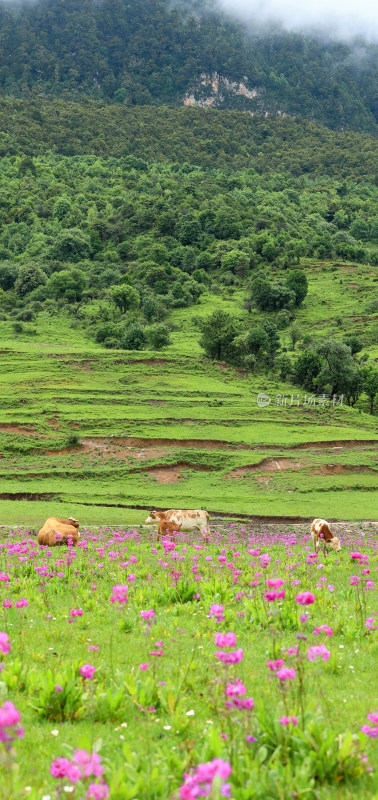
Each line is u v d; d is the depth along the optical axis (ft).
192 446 230.27
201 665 34.09
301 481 197.77
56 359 325.83
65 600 50.80
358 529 130.21
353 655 37.09
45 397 272.10
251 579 56.08
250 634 40.40
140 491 180.96
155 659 33.96
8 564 64.90
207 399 287.07
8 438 225.97
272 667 27.48
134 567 65.00
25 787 21.34
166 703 28.25
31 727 26.66
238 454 219.20
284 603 44.98
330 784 22.67
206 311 508.53
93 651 35.12
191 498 173.06
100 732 26.37
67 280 531.50
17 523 120.37
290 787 21.39
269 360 362.53
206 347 355.77
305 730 24.26
